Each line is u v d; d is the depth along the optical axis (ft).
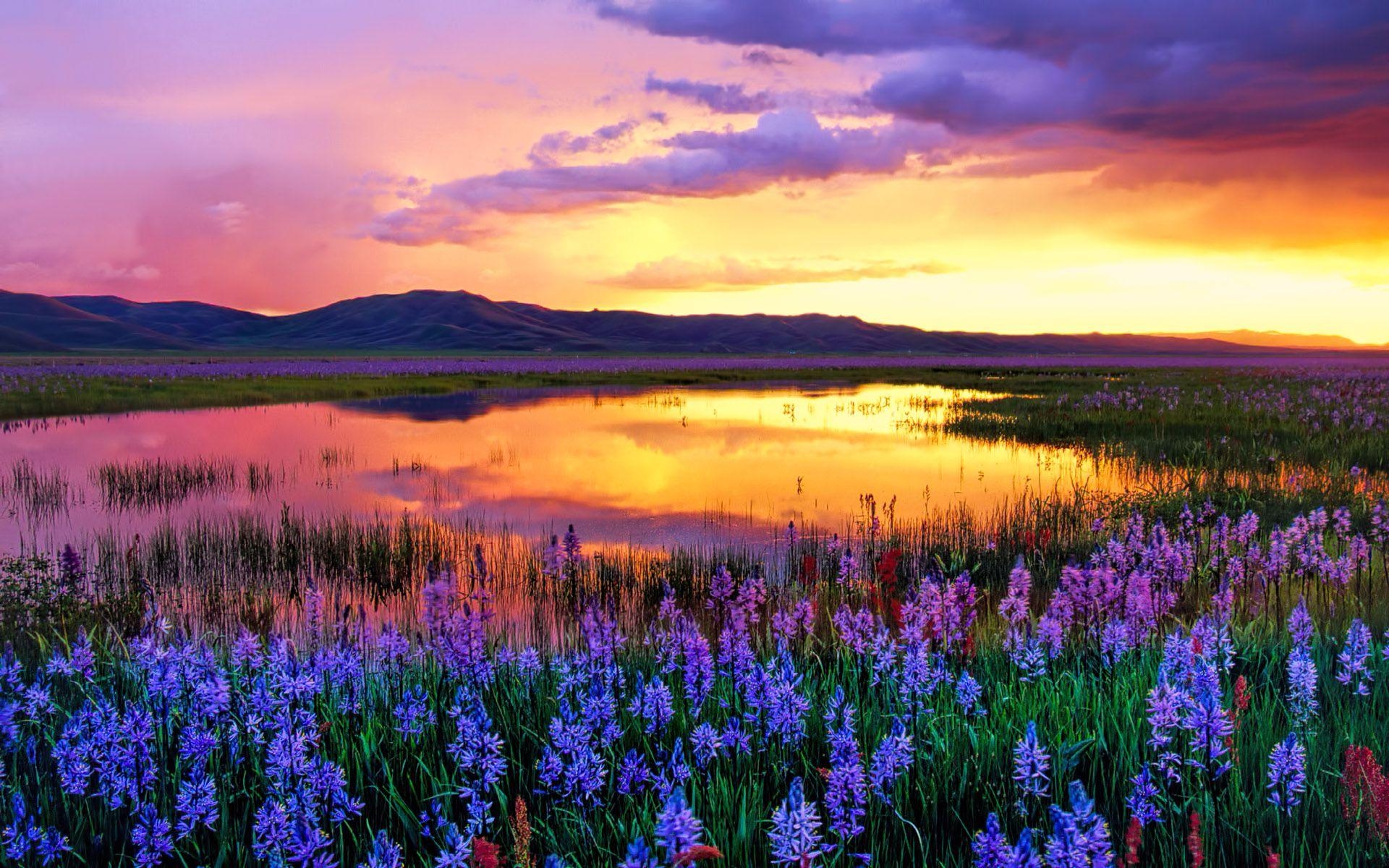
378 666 20.40
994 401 117.29
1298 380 152.25
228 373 185.98
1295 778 11.91
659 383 194.18
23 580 31.96
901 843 12.33
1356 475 48.39
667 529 43.98
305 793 12.63
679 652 18.65
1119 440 72.54
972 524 41.73
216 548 39.86
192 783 13.21
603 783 13.80
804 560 30.37
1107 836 9.80
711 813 12.83
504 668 19.67
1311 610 25.16
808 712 16.63
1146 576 23.52
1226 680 17.20
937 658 17.57
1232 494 44.34
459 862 10.55
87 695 16.88
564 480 59.72
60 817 13.75
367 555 38.83
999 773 13.92
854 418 104.12
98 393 126.00
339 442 81.35
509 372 223.71
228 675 18.84
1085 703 16.43
